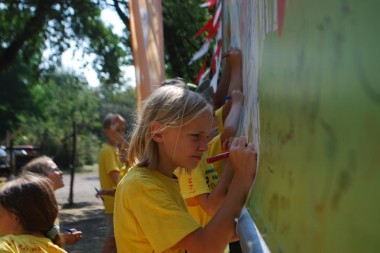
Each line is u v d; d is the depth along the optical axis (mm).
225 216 1660
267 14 1520
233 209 1679
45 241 2150
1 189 2203
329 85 789
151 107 1697
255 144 1851
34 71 16688
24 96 31609
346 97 708
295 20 1045
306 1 940
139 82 3406
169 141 1661
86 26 13992
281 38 1233
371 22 612
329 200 789
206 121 1652
